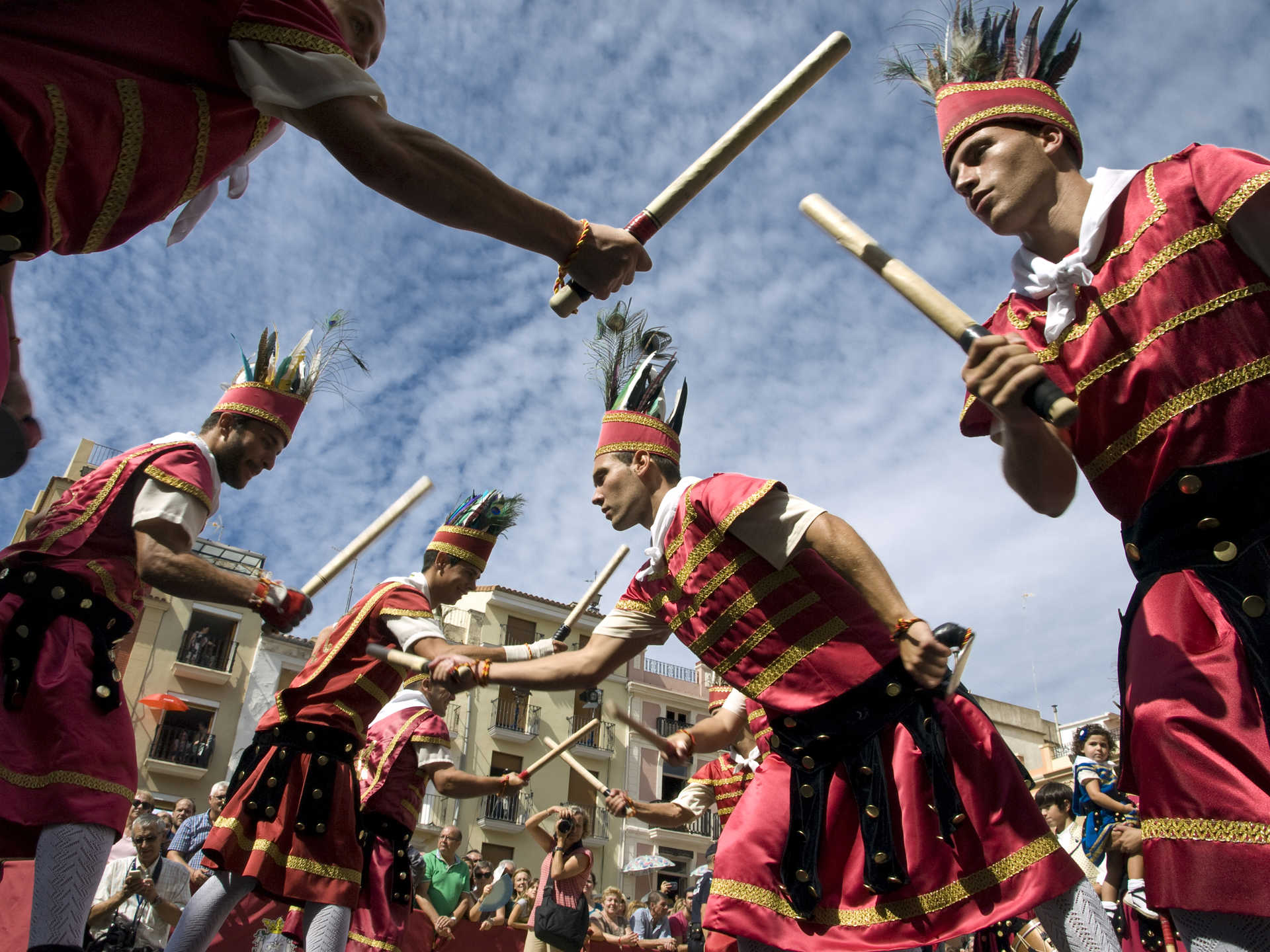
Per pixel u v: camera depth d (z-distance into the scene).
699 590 3.00
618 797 6.25
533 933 8.95
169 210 1.98
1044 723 34.09
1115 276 2.25
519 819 32.38
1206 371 2.10
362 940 4.78
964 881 2.54
